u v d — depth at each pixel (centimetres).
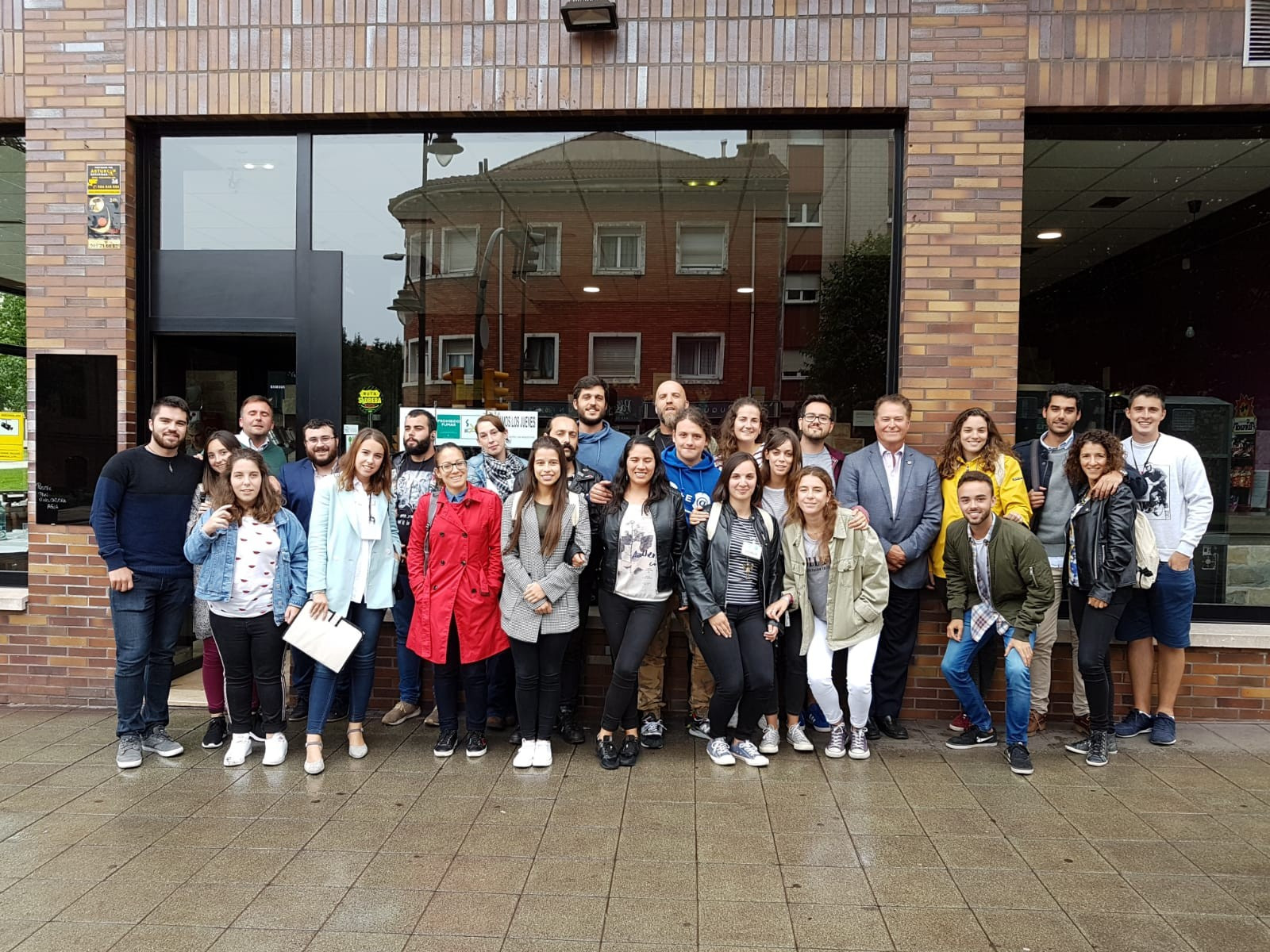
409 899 331
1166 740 500
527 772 459
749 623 462
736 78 538
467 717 483
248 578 455
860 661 475
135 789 434
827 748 488
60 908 322
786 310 574
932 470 507
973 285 531
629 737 473
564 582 454
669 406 527
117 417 559
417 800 422
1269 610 563
